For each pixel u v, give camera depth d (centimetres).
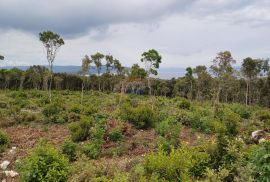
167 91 6594
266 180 610
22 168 826
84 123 1521
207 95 4778
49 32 3362
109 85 7144
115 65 5888
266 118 2248
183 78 6281
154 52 3030
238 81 5278
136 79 4691
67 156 1119
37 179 750
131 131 1552
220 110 2102
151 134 1542
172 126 1509
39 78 6175
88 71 3575
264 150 669
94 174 835
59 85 6562
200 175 755
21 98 3372
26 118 2031
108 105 2922
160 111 2133
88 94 4834
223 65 3306
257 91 5322
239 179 647
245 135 1395
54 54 3459
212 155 793
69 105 2625
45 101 3112
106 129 1469
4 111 2302
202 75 4912
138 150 1260
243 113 2375
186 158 760
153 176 692
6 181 920
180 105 2630
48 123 1950
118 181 728
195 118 1778
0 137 1378
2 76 6094
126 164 941
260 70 4562
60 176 771
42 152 815
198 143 1263
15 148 1325
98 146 1252
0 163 1108
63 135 1586
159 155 777
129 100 3045
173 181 700
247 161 740
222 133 833
